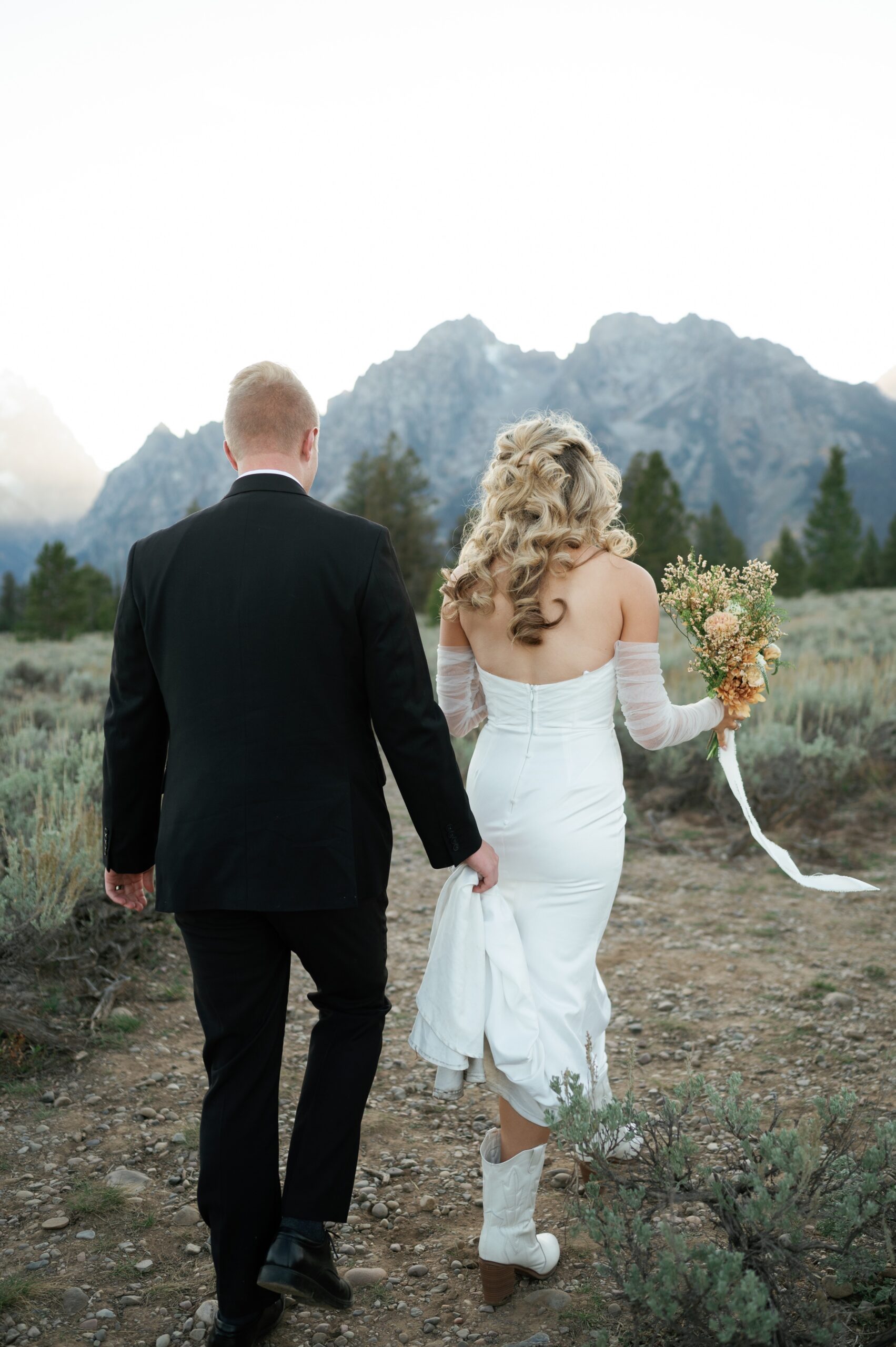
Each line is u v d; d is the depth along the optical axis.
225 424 2.06
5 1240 2.28
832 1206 1.84
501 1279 2.05
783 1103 2.91
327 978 1.99
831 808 6.27
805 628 18.92
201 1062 3.25
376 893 1.92
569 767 2.12
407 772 1.89
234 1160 1.85
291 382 2.04
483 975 2.02
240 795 1.82
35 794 4.95
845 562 56.25
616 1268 1.72
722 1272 1.57
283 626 1.83
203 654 1.86
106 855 2.09
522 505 2.11
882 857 5.47
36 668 15.80
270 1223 1.89
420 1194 2.54
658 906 4.89
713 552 72.38
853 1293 1.99
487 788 2.18
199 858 1.82
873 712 7.59
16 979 3.50
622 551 2.15
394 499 66.81
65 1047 3.21
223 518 1.93
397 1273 2.21
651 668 2.16
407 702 1.86
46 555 48.66
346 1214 1.92
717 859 5.62
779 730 6.62
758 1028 3.48
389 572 1.88
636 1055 3.33
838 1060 3.17
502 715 2.19
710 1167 2.04
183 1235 2.31
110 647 29.70
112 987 3.62
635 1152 2.32
